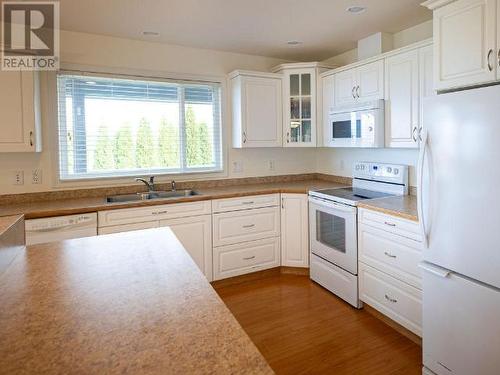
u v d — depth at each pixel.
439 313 1.83
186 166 3.63
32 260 1.41
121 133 3.31
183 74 3.52
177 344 0.80
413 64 2.57
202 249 3.13
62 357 0.75
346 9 2.62
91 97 3.17
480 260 1.62
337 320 2.61
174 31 3.06
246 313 2.74
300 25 2.94
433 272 1.83
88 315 0.94
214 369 0.70
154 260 1.40
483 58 1.78
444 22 1.97
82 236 2.63
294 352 2.23
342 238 2.90
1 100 2.55
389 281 2.44
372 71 2.94
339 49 3.64
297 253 3.46
